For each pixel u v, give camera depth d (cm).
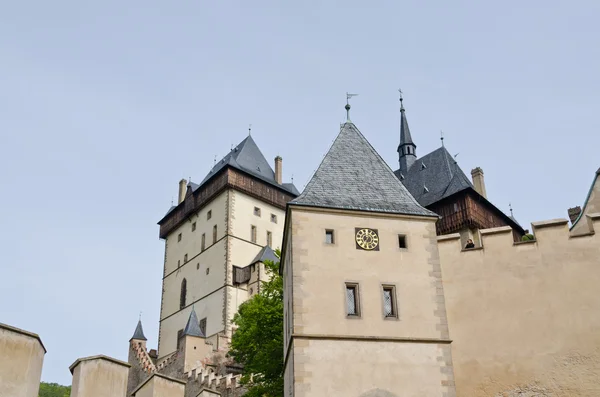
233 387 4222
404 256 2222
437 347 2092
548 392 2019
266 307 3478
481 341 2125
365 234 2234
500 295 2166
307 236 2191
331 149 2561
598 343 2030
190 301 7275
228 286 6756
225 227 7069
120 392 1565
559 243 2175
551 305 2109
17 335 1364
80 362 1513
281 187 7794
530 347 2081
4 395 1309
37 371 1410
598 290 2088
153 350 7456
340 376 1998
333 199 2300
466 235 4894
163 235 8244
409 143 6381
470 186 4991
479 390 2069
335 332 2059
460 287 2206
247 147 8006
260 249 7288
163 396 1780
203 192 7644
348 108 2752
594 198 2462
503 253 2216
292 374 2020
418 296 2162
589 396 1981
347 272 2158
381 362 2038
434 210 5181
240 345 3700
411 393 2012
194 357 5578
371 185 2412
